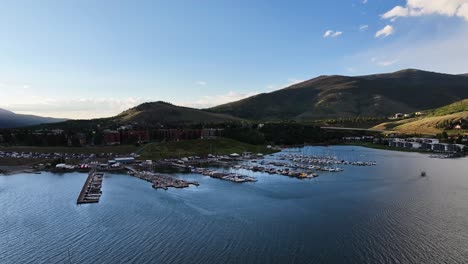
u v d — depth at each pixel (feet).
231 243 302.66
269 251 285.64
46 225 353.10
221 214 384.06
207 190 504.43
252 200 442.91
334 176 618.03
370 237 312.29
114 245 302.04
